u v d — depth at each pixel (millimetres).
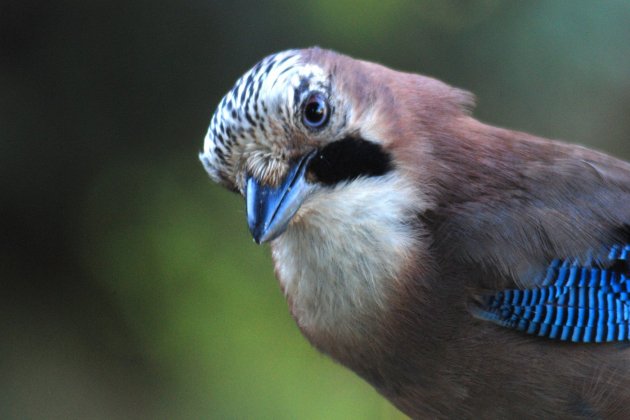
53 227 10844
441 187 6988
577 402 6965
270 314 11492
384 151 6840
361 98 6770
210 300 11445
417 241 6891
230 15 10352
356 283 6906
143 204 11023
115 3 10336
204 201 11148
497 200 7031
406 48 10625
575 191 7176
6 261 10852
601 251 7055
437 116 7152
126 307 11297
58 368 11148
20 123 10383
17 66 10344
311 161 6695
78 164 10664
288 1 10289
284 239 7156
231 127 6684
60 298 11086
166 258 11273
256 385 11359
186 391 11406
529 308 6906
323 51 6965
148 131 10695
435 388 7035
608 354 6949
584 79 10773
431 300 6871
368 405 11266
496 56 10711
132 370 11367
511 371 6910
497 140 7277
